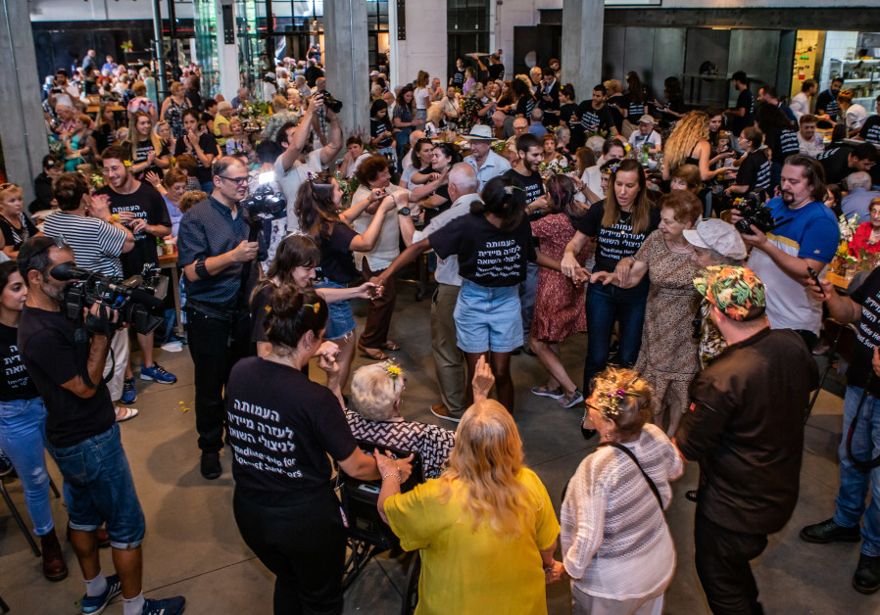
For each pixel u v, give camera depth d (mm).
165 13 28469
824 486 4426
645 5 16031
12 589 3691
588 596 2693
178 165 7277
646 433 2684
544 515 2461
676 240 4211
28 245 2938
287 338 2602
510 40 21000
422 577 2459
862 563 3594
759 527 2729
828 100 13008
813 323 4293
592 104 11484
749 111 12031
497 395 4918
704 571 2898
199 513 4262
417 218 6715
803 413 2736
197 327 4266
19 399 3465
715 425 2662
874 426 3535
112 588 3592
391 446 3299
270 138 6574
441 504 2322
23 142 8031
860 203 6523
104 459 3125
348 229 4508
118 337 5062
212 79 20781
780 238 4148
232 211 4230
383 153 11406
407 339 6621
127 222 5531
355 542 3559
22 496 4469
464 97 15547
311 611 2930
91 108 18422
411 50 20281
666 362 4316
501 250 4387
